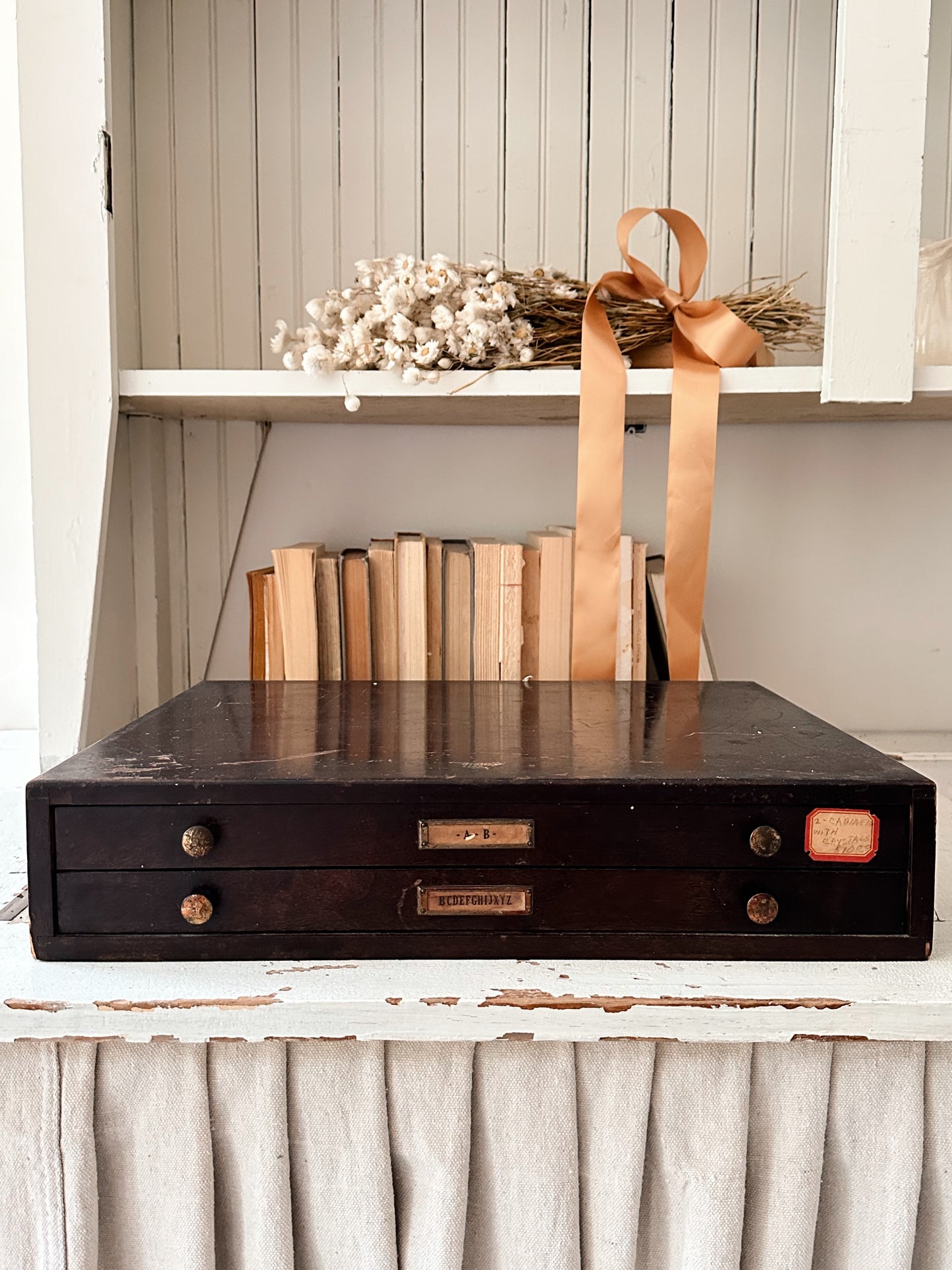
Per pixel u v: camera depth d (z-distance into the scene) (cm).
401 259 95
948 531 125
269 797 63
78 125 92
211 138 117
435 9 116
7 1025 59
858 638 126
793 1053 67
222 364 120
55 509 96
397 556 102
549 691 95
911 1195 66
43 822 63
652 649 114
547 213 119
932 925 64
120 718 114
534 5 116
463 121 118
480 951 64
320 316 97
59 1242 66
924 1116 67
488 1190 67
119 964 64
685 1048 67
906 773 65
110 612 110
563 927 64
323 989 60
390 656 104
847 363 92
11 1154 66
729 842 64
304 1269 68
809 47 117
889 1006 60
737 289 120
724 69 117
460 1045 66
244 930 64
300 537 124
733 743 74
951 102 118
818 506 124
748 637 126
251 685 98
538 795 63
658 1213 68
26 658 123
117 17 108
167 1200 66
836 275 91
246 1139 66
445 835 63
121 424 116
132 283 115
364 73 117
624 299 101
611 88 118
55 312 93
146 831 63
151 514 118
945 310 99
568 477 125
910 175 90
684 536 97
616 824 64
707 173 119
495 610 102
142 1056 66
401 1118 66
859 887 64
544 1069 66
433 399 97
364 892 64
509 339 96
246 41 116
